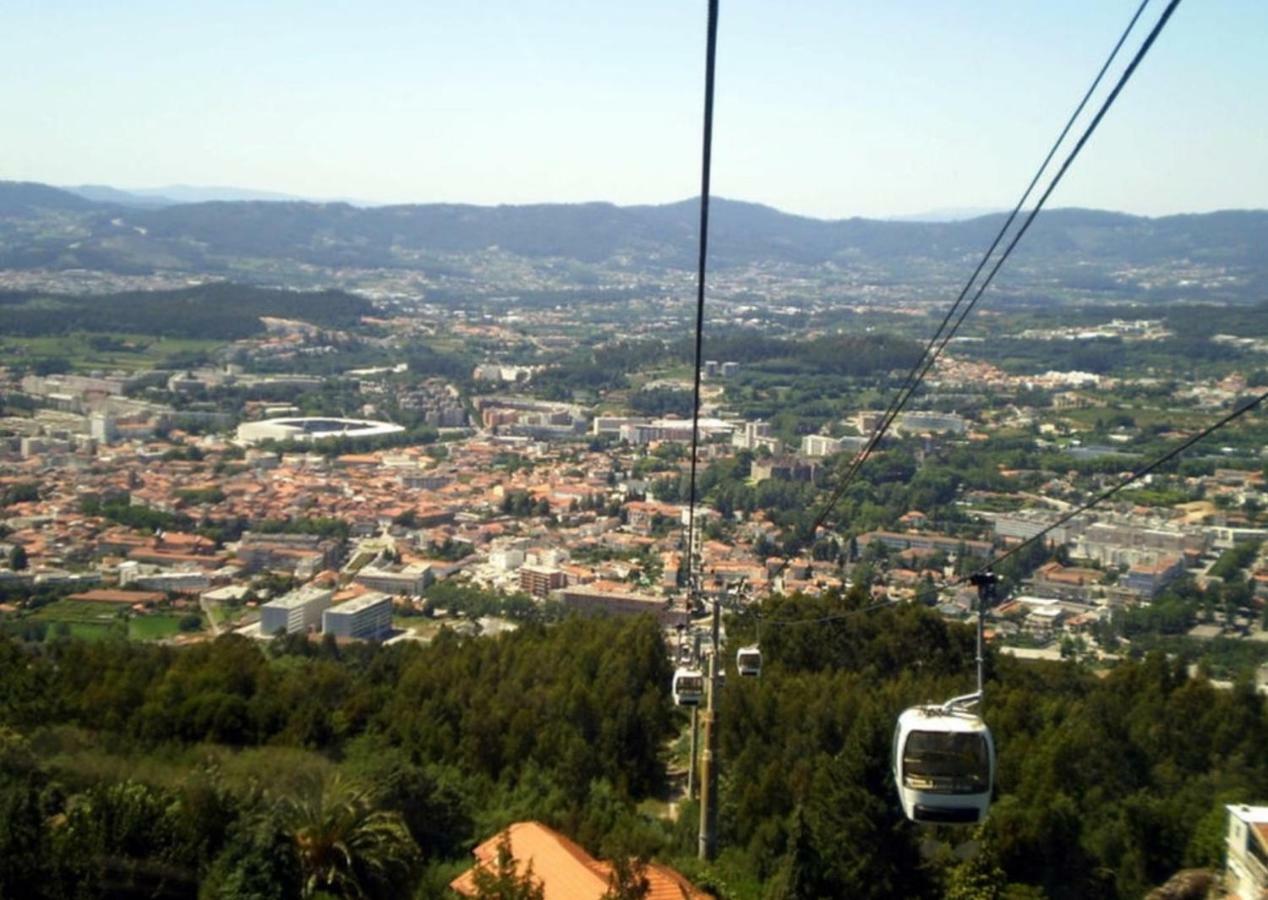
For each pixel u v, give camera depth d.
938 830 32.66
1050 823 32.69
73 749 35.53
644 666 51.81
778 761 39.16
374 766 36.25
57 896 28.25
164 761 35.22
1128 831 32.16
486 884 26.64
